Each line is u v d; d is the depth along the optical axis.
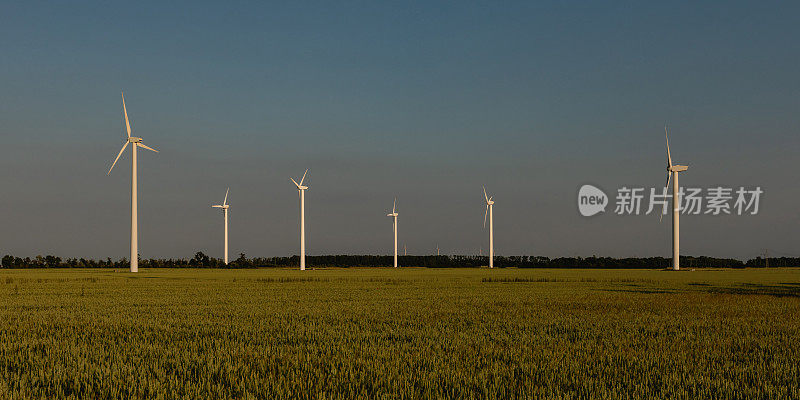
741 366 13.55
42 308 28.28
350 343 16.97
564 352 15.21
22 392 10.82
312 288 46.72
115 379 11.91
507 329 20.25
